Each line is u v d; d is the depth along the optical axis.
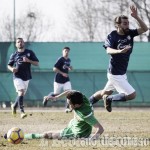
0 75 44.38
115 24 20.94
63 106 44.91
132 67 44.09
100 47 44.12
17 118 29.69
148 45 43.84
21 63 28.66
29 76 28.98
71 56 44.41
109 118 30.25
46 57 44.44
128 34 20.94
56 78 35.12
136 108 44.19
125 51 19.94
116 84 21.56
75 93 17.94
